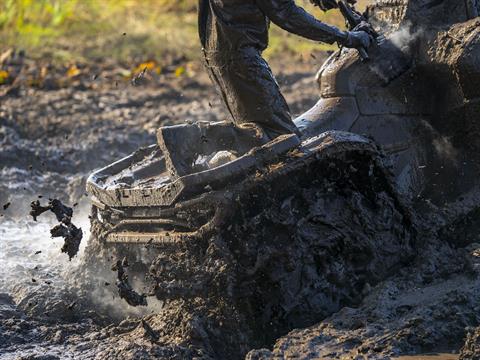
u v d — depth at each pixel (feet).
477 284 33.86
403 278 36.11
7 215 53.67
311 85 79.77
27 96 79.46
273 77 37.32
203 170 36.91
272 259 34.50
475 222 39.47
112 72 88.33
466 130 40.60
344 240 35.81
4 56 89.20
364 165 36.58
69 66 89.51
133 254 38.83
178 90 81.66
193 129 36.52
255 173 35.14
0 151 62.34
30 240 48.60
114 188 38.29
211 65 37.65
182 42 98.58
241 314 34.47
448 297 33.35
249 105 37.11
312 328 33.65
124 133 68.03
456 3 41.45
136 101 77.92
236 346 34.22
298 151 35.53
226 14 36.50
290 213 34.96
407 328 32.27
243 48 36.65
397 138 40.57
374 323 33.14
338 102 40.14
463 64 39.24
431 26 41.09
